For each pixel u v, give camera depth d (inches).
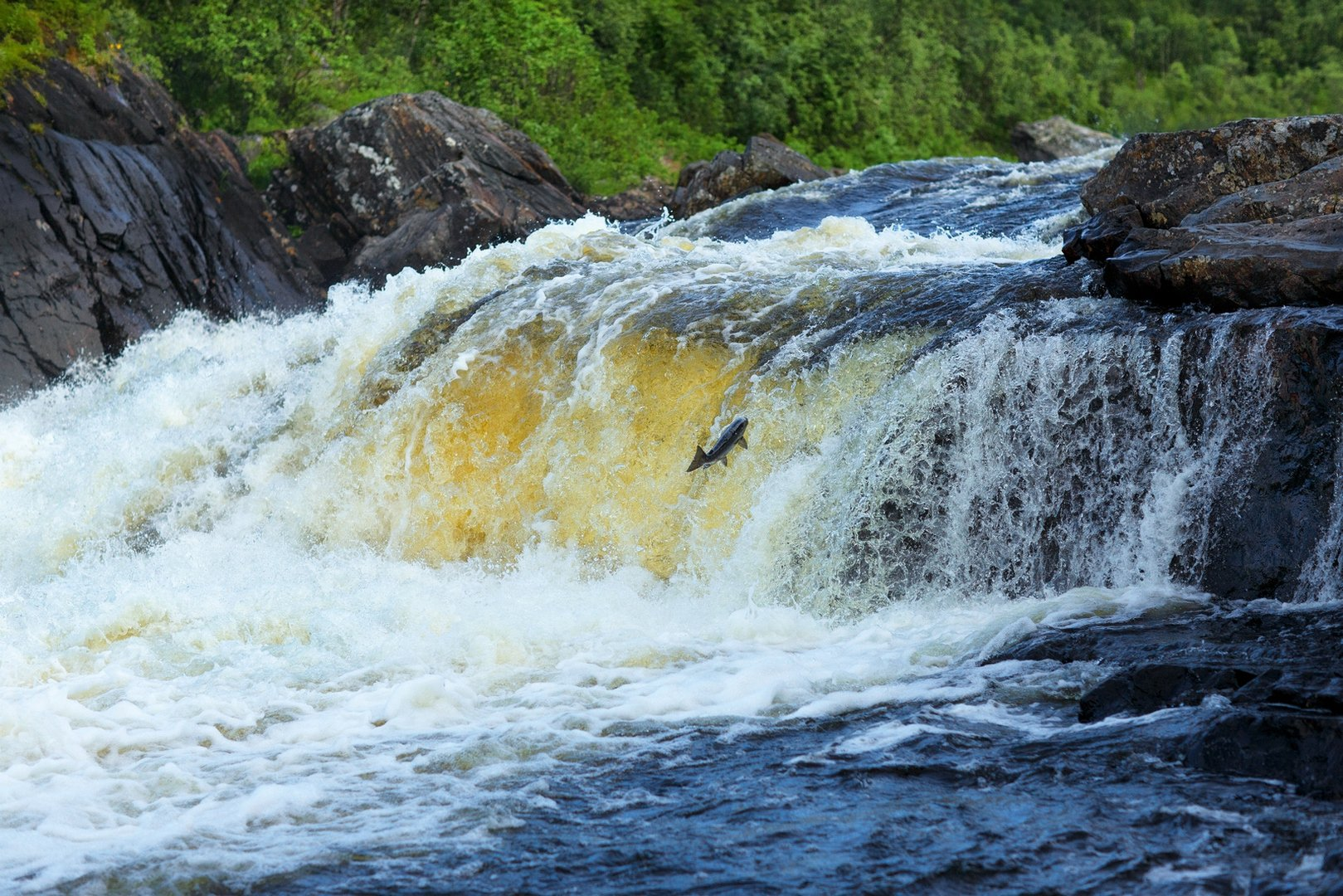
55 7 872.9
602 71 1482.5
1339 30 2534.5
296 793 217.9
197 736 261.4
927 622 324.8
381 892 177.0
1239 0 2583.7
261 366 550.9
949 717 235.3
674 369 415.2
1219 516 310.3
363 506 446.6
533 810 205.2
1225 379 313.9
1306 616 275.7
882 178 916.6
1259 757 197.0
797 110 1643.7
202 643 335.0
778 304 431.5
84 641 344.8
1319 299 325.4
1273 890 159.9
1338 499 291.1
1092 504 335.3
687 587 381.1
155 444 517.3
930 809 192.5
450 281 510.3
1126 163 454.6
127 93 889.5
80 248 740.7
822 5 1711.4
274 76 1114.7
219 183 928.9
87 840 204.8
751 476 389.4
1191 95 2322.8
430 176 985.5
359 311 557.6
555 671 294.2
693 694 265.3
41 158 746.8
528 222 972.6
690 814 198.4
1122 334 335.9
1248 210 385.1
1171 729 215.3
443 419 442.9
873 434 368.2
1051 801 192.4
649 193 1278.3
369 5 1302.9
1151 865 169.0
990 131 1972.2
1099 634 275.4
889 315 402.6
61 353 706.8
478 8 1327.5
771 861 178.4
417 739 249.6
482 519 428.8
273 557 435.8
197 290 808.9
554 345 443.5
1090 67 2258.9
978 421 353.7
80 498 497.0
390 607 351.9
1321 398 298.0
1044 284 389.7
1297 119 424.2
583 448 417.4
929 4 1972.2
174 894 180.7
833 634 321.7
